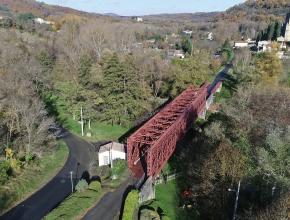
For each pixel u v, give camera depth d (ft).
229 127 208.85
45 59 344.28
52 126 227.61
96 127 261.24
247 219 127.34
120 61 268.41
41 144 205.36
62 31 539.70
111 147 197.26
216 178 150.92
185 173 186.29
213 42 654.94
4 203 153.69
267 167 139.95
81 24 601.21
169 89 303.48
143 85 276.82
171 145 196.44
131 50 455.63
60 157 209.15
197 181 166.71
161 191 172.45
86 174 187.93
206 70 344.08
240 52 474.08
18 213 149.69
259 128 188.03
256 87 299.99
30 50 393.50
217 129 199.52
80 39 462.19
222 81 382.01
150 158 159.74
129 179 174.91
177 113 219.61
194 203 160.66
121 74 256.11
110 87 258.16
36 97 238.48
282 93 271.69
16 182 168.55
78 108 255.09
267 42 530.27
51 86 319.47
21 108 191.42
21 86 231.30
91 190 163.12
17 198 160.45
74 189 170.60
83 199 154.51
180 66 314.96
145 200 159.84
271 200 129.29
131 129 255.91
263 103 242.78
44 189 171.22
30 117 193.36
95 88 270.46
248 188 148.15
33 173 182.50
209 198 152.76
